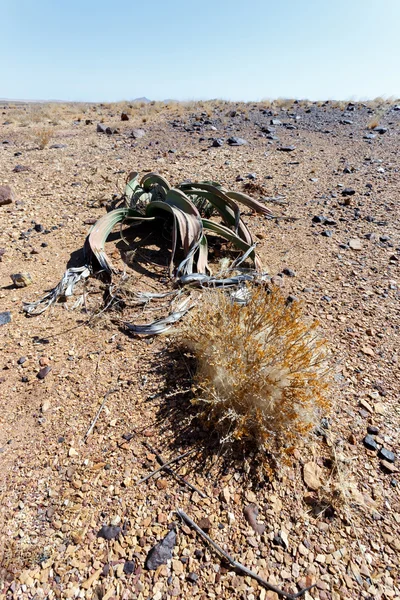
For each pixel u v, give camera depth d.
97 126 10.66
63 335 2.87
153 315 3.07
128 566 1.62
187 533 1.74
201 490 1.91
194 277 3.25
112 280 3.35
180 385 2.43
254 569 1.63
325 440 2.17
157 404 2.32
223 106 14.52
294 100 15.70
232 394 2.09
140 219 4.11
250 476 1.98
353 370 2.63
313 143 8.95
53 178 6.27
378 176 6.47
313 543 1.73
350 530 1.79
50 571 1.61
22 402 2.35
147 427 2.19
